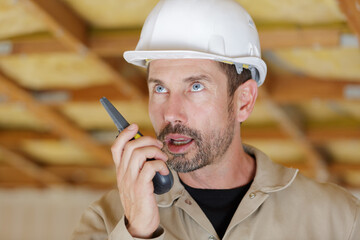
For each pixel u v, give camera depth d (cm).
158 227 133
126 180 131
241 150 160
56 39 525
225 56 152
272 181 152
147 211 129
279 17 458
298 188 154
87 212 159
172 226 147
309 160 852
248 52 159
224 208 152
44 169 1066
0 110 803
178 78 144
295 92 598
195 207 147
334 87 588
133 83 617
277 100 606
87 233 154
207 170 153
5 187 1217
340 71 557
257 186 150
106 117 778
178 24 153
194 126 142
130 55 153
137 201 129
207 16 154
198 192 155
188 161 142
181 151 142
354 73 555
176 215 149
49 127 861
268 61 568
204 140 143
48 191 1241
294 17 454
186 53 142
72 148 975
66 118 777
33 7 434
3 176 1173
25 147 995
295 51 528
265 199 150
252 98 161
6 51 533
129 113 732
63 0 468
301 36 462
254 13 457
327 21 453
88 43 511
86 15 491
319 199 152
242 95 159
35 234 1234
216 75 147
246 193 148
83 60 587
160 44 154
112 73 573
